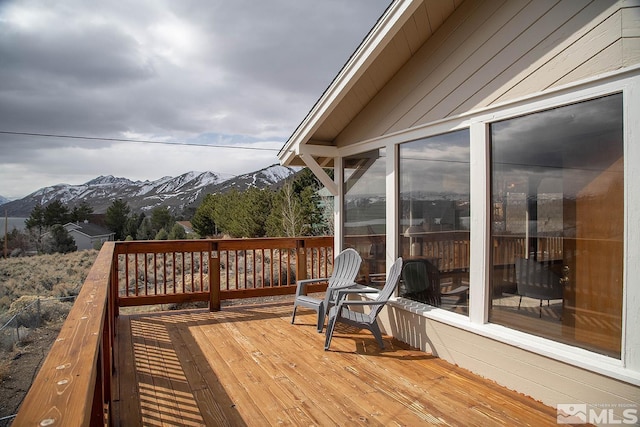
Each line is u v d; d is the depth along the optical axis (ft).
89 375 3.53
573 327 8.58
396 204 13.75
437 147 12.07
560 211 8.79
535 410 8.55
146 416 8.46
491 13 10.23
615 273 7.84
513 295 9.86
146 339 13.76
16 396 12.40
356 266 14.84
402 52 12.51
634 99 7.37
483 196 10.40
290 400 9.16
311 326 15.42
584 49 8.20
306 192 65.21
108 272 8.88
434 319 11.81
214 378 10.42
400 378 10.31
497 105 9.94
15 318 19.24
